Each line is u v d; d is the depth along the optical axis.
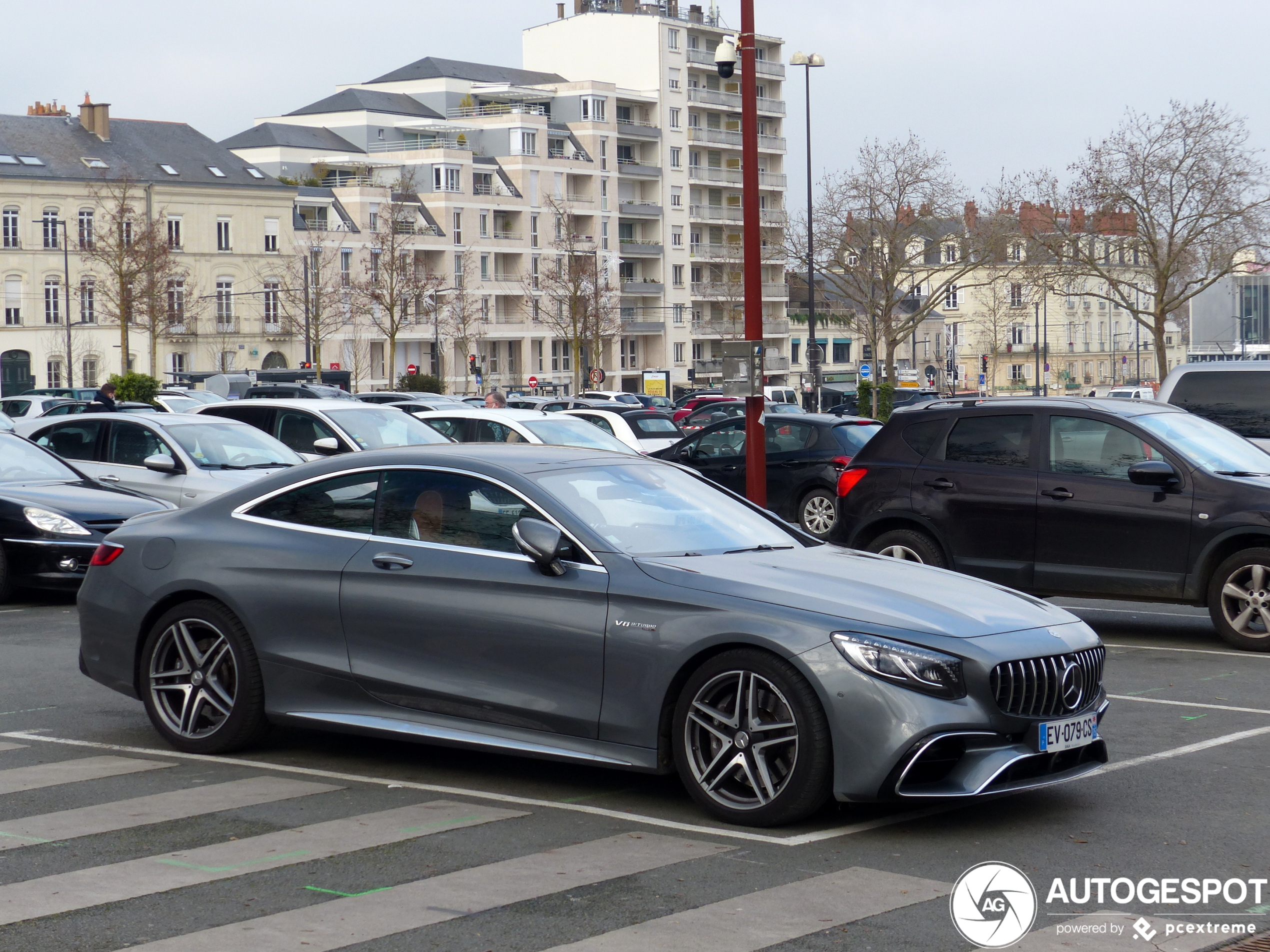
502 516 7.21
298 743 8.16
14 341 79.75
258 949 4.91
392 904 5.37
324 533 7.64
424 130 101.31
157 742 8.23
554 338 101.88
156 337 78.12
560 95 106.19
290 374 67.31
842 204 68.00
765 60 119.44
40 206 80.31
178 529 8.06
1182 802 6.95
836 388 100.62
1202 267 58.50
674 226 112.25
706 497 7.84
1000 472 12.45
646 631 6.64
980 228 66.50
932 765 6.30
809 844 6.18
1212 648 11.89
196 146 88.25
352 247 90.31
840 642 6.26
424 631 7.19
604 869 5.80
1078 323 130.75
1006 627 6.55
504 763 7.71
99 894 5.48
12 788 7.14
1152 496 11.76
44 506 14.26
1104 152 57.97
